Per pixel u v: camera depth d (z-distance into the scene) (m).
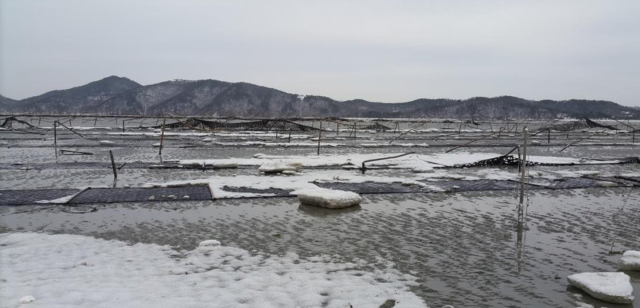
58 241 9.90
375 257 9.11
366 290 7.38
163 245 9.83
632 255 8.63
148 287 7.23
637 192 16.81
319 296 7.09
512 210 13.59
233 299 6.86
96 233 10.74
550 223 12.03
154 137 44.84
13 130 52.91
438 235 10.77
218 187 16.61
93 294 6.79
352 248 9.70
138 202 14.20
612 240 10.47
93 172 20.67
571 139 50.12
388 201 14.76
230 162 22.94
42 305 6.30
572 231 11.23
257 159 25.48
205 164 23.42
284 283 7.62
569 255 9.34
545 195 16.11
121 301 6.57
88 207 13.44
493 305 6.92
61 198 14.41
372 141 44.16
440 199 15.18
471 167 23.98
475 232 11.06
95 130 57.03
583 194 16.33
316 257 9.07
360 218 12.39
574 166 24.94
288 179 18.91
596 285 7.25
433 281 7.86
